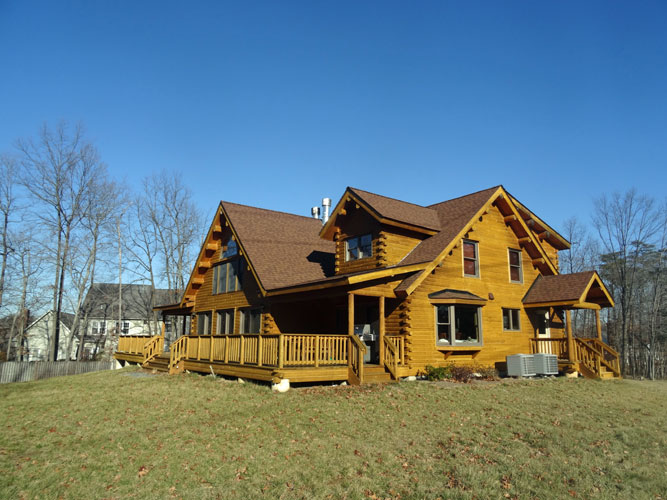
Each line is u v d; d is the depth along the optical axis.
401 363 16.61
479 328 18.80
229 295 22.78
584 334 46.88
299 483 8.02
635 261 39.25
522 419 11.99
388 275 16.22
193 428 10.91
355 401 12.77
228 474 8.37
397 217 18.33
